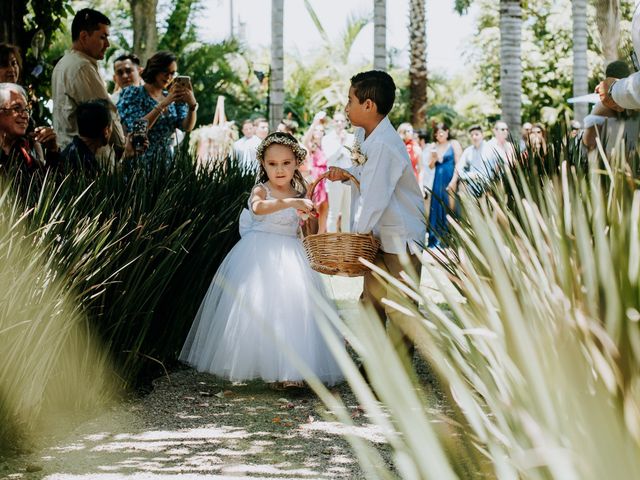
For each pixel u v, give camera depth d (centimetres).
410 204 475
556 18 2692
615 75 423
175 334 504
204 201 516
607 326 147
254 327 453
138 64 795
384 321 484
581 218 170
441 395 275
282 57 1859
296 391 468
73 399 411
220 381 493
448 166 1162
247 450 367
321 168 1098
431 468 114
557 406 130
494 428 149
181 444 374
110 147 623
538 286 175
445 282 339
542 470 125
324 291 480
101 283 382
